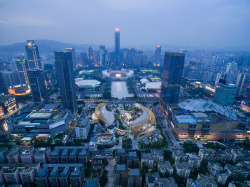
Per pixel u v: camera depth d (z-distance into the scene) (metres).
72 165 193.50
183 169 195.50
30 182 191.62
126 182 189.62
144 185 191.88
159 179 176.62
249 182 183.88
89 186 166.50
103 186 190.88
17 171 191.62
